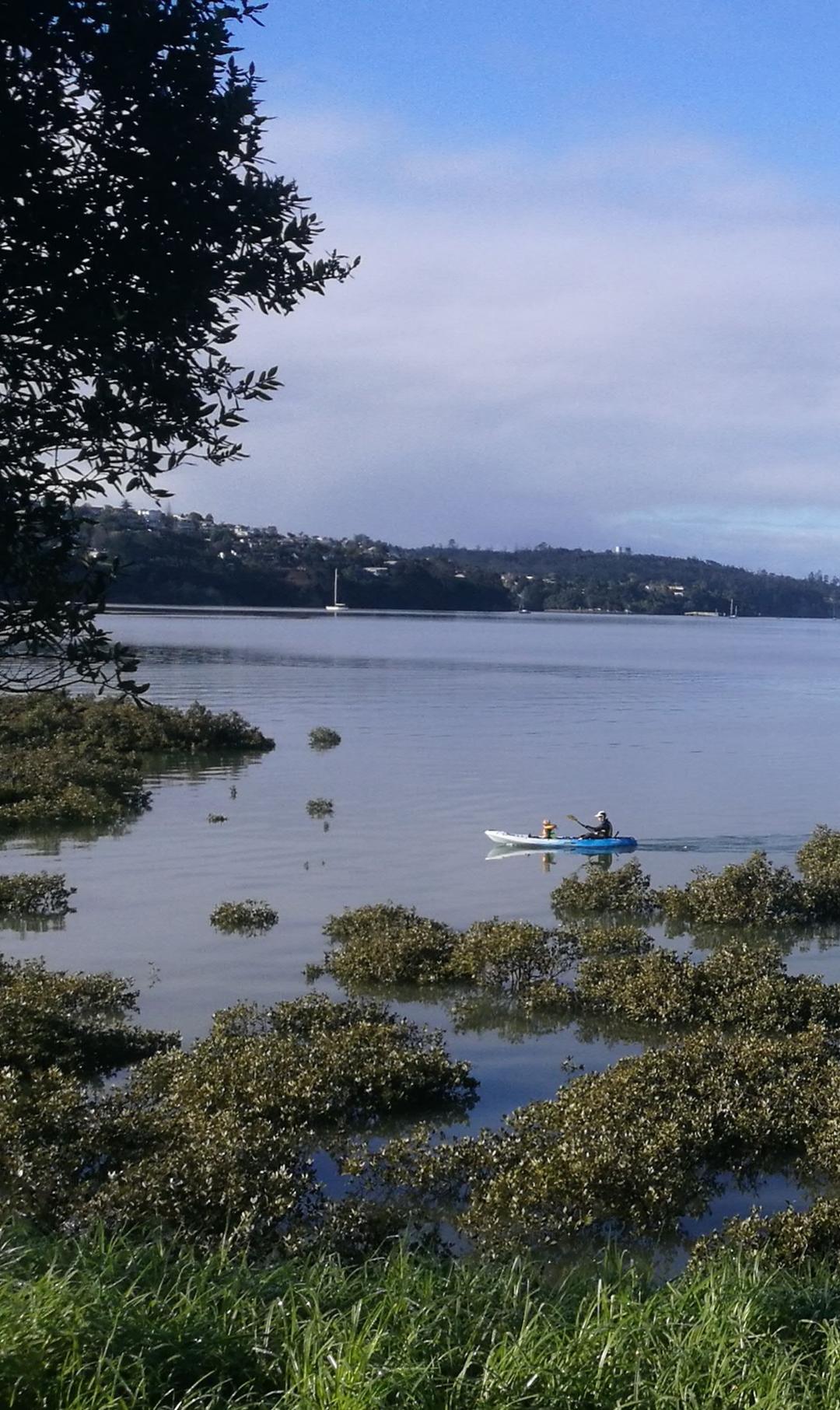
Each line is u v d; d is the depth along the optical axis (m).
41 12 6.26
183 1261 8.89
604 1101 15.54
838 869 31.03
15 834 37.09
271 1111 15.55
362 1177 14.17
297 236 6.94
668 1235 13.34
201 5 6.59
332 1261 9.74
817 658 163.75
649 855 36.03
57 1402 6.35
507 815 41.97
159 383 6.68
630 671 124.25
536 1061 18.97
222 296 6.95
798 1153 15.34
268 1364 7.02
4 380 6.67
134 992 21.09
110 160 6.53
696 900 29.03
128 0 6.30
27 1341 6.64
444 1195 14.04
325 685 96.25
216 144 6.61
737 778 51.53
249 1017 19.58
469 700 87.38
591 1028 20.69
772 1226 12.70
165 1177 12.58
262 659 123.19
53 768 45.34
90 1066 17.88
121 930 26.06
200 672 104.88
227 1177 12.66
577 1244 13.09
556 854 35.88
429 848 36.09
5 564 6.77
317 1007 19.73
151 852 34.72
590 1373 7.01
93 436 6.75
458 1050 19.41
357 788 47.31
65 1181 12.91
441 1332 7.47
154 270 6.63
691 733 69.12
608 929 25.94
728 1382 7.05
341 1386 6.47
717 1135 15.35
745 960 22.77
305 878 31.72
